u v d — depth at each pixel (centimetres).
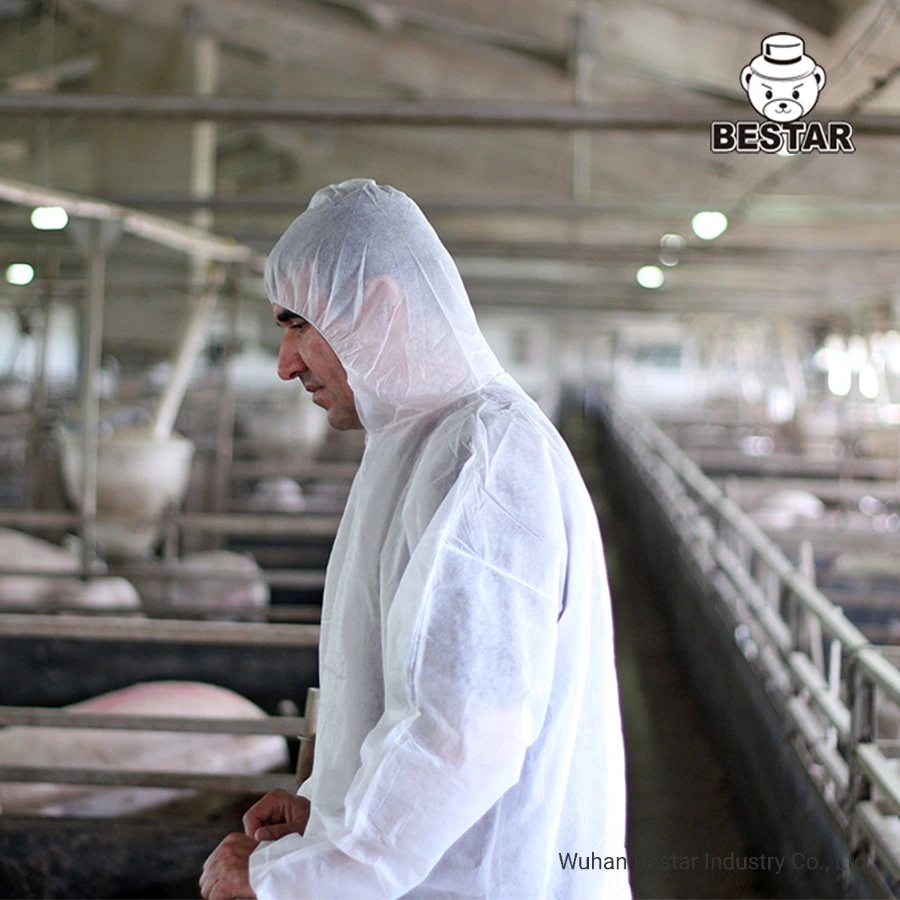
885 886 259
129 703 352
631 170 1091
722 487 897
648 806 439
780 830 359
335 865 140
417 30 943
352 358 159
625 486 1178
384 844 138
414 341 158
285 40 1034
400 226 158
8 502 866
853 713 285
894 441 1022
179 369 721
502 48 894
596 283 1553
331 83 1277
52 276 733
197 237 655
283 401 1188
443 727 138
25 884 283
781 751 369
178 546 762
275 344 1677
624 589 861
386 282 157
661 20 707
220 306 1205
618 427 1365
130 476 677
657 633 741
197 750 334
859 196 849
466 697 139
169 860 283
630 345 2723
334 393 167
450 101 475
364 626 158
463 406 158
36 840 283
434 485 150
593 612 162
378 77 995
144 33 1151
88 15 1212
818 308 1466
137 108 478
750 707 429
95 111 483
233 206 799
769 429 1433
